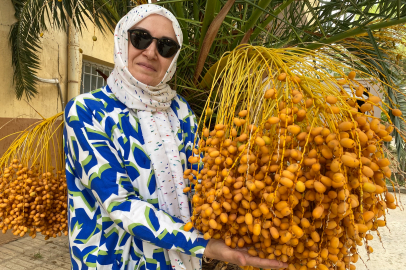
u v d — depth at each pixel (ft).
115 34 3.77
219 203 2.43
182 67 6.06
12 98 10.61
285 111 2.22
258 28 5.50
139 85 3.58
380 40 5.74
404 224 12.39
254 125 2.46
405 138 2.32
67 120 3.34
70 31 13.03
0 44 10.04
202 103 6.40
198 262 3.76
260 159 2.42
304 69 2.67
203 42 4.82
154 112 3.82
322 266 2.21
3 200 4.96
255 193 2.29
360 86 2.37
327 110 2.25
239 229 2.49
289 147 2.48
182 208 3.63
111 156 3.28
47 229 5.43
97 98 3.52
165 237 2.93
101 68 16.60
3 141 10.08
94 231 3.39
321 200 2.03
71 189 3.50
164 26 3.79
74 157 3.29
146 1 5.64
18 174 5.11
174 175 3.68
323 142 2.14
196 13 6.01
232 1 4.39
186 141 4.29
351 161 1.92
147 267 3.39
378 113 6.25
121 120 3.50
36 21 8.89
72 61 13.30
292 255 2.41
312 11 4.96
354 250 2.45
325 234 2.31
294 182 2.07
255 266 2.51
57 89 12.92
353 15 5.81
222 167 2.53
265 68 2.88
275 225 2.24
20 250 9.17
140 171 3.46
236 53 3.37
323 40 5.40
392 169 2.42
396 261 9.10
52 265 8.26
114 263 3.35
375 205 2.31
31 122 11.35
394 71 5.81
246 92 2.99
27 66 10.53
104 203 3.05
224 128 2.48
